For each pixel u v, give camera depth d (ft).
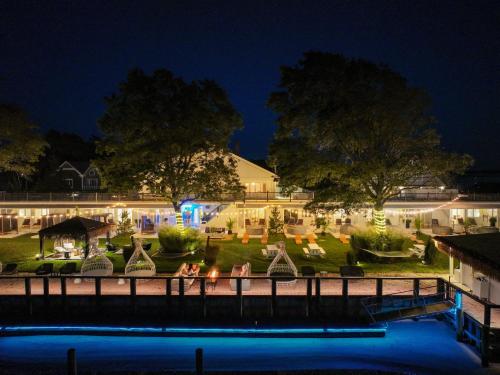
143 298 57.31
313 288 62.80
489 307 45.78
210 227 111.55
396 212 125.80
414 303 56.70
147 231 116.88
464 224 117.91
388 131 78.43
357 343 52.29
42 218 117.39
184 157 93.66
